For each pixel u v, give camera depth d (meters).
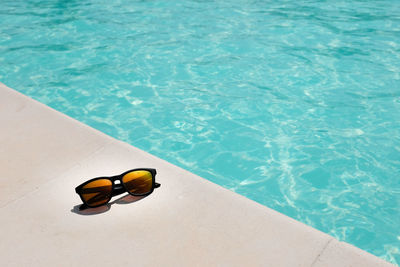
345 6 10.52
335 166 4.38
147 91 5.97
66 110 5.43
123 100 5.71
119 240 1.87
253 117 5.31
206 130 5.02
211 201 2.15
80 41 7.88
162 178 2.35
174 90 6.00
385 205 3.83
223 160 4.48
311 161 4.46
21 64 6.80
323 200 3.90
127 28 8.63
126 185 2.11
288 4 10.73
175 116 5.32
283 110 5.48
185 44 7.75
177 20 9.23
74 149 2.67
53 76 6.39
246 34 8.34
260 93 5.94
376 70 6.71
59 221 1.99
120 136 4.88
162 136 4.89
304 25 8.92
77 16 9.46
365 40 8.02
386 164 4.40
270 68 6.76
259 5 10.62
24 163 2.50
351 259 1.79
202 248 1.83
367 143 4.78
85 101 5.68
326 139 4.85
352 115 5.37
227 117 5.31
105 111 5.42
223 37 8.14
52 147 2.69
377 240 3.43
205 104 5.62
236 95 5.87
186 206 2.11
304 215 3.71
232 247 1.84
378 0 11.17
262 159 4.49
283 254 1.81
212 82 6.27
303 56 7.24
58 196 2.19
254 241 1.88
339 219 3.66
